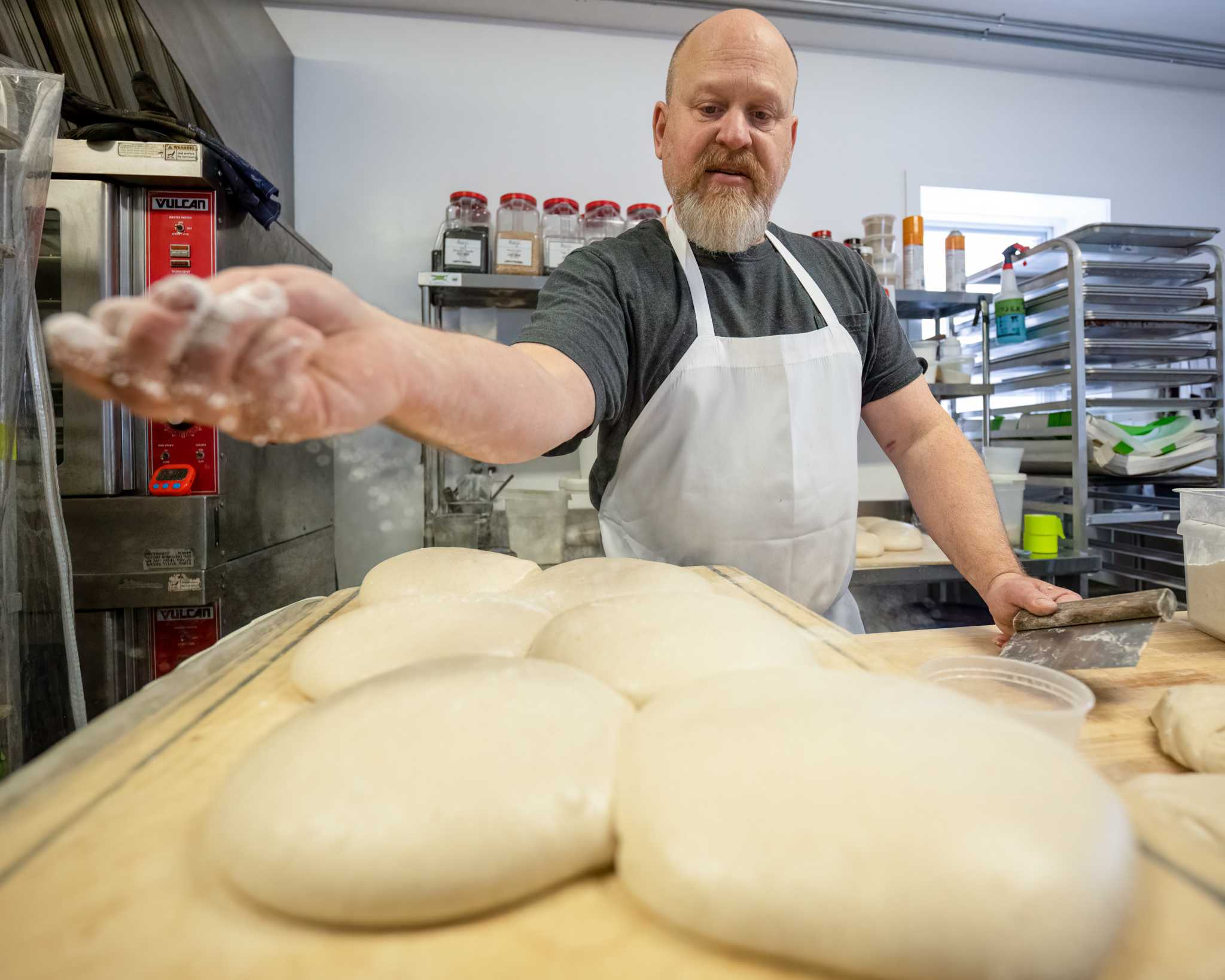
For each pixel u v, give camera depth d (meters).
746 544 1.12
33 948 0.26
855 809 0.28
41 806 0.35
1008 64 2.80
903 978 0.25
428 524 2.07
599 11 2.40
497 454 0.53
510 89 2.45
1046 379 2.35
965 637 0.89
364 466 2.34
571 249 2.10
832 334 1.12
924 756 0.30
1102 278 2.36
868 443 2.35
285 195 2.26
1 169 1.01
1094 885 0.25
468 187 2.44
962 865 0.26
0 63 1.03
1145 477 2.33
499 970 0.26
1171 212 3.01
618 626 0.51
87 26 1.39
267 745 0.35
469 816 0.29
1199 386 2.76
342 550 2.35
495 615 0.58
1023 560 2.04
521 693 0.38
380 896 0.27
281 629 0.67
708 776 0.31
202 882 0.30
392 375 0.35
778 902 0.26
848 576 1.18
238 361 0.27
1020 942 0.24
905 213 2.77
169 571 1.26
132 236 1.29
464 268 2.05
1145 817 0.36
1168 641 0.84
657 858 0.28
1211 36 2.65
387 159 2.39
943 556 2.01
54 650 1.21
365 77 2.37
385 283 2.40
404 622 0.56
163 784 0.38
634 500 1.15
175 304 0.24
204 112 1.74
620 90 2.52
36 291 1.27
